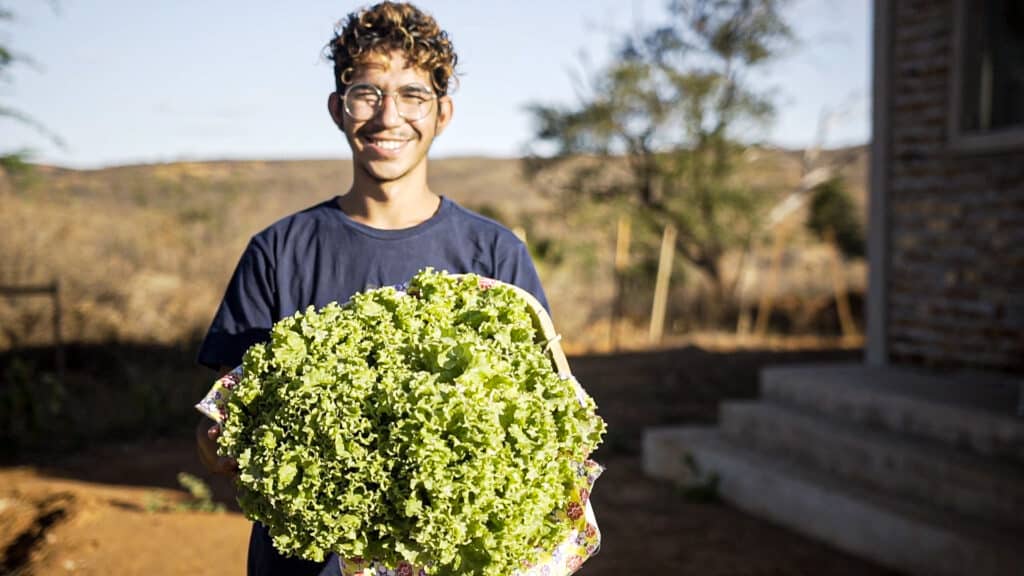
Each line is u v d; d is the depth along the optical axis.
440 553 1.93
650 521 6.77
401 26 2.37
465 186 53.28
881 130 8.01
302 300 2.44
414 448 1.87
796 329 18.33
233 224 20.45
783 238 21.81
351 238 2.45
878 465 6.30
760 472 6.86
